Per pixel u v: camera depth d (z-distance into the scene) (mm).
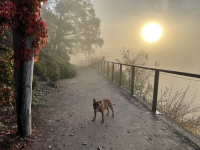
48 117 4016
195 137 2906
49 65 10367
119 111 4523
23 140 2760
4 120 3432
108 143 2762
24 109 2775
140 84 7316
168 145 2666
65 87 7977
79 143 2764
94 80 10312
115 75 9984
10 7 2193
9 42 7961
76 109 4699
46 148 2586
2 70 3844
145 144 2715
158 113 4246
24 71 2641
